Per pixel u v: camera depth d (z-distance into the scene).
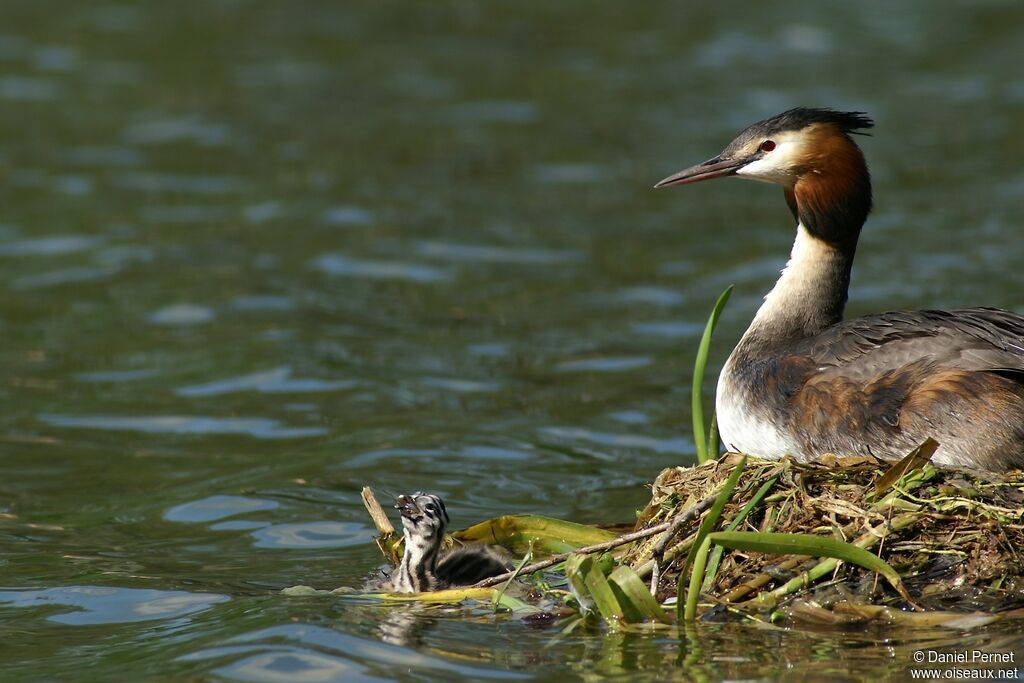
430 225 20.92
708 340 11.27
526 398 14.56
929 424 9.92
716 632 8.73
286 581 10.19
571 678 8.19
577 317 17.14
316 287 18.25
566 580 9.70
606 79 29.45
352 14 35.03
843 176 11.36
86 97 27.66
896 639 8.55
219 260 19.20
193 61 30.52
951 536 9.14
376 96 28.34
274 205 21.77
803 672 8.16
